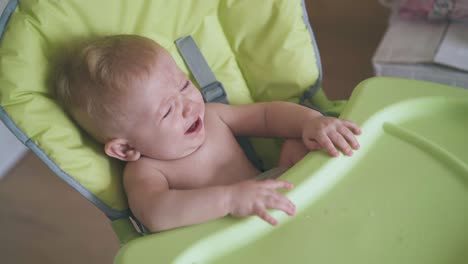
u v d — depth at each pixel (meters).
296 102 0.98
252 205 0.69
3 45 0.79
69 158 0.82
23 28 0.79
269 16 0.92
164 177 0.88
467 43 1.35
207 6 0.92
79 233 1.47
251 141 1.01
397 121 0.82
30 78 0.80
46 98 0.82
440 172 0.74
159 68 0.81
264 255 0.67
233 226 0.69
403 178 0.74
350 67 1.75
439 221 0.68
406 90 0.84
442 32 1.42
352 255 0.66
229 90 0.97
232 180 0.91
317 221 0.70
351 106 0.83
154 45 0.83
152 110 0.81
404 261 0.65
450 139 0.79
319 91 0.98
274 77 0.95
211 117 0.93
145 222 0.77
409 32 1.46
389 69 1.37
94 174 0.84
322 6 2.01
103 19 0.85
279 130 0.90
